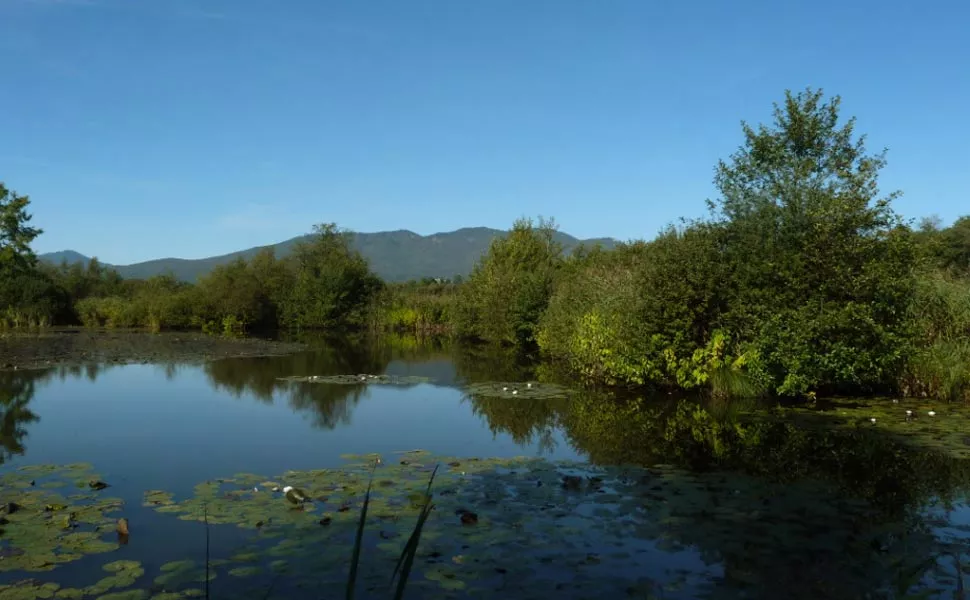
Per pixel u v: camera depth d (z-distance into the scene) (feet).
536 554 18.13
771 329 42.29
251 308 149.18
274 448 32.04
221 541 19.02
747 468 27.84
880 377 44.65
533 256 113.39
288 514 21.33
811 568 17.29
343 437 34.76
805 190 44.37
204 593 15.62
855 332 41.06
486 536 19.42
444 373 64.28
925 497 23.53
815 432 34.68
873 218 41.70
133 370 65.82
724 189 49.44
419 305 148.25
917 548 18.62
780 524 20.58
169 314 151.23
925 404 41.52
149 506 22.30
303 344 105.29
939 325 45.42
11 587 15.80
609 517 21.17
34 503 22.50
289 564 17.25
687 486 24.72
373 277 170.60
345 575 16.62
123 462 29.17
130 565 17.11
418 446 32.58
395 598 7.14
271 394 49.88
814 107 49.19
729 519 20.99
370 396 49.01
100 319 160.56
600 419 39.58
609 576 16.75
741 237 46.29
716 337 46.03
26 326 151.23
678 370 47.91
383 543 18.75
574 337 61.77
